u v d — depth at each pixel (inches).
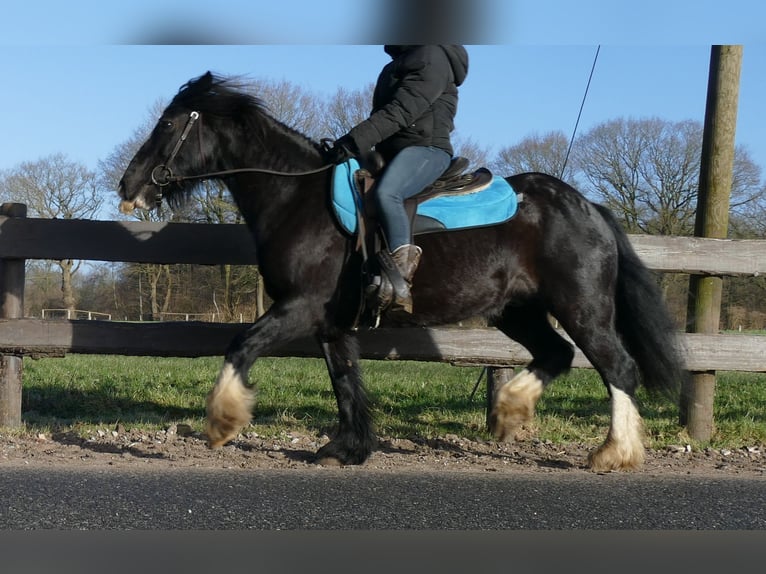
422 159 206.1
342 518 159.6
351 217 204.1
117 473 197.2
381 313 203.9
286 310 204.1
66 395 329.4
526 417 229.0
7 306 269.1
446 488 187.2
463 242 209.3
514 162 1053.8
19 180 1286.9
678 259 269.3
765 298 900.0
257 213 212.8
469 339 267.6
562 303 211.5
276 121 217.8
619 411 212.8
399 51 209.2
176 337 267.1
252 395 201.0
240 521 156.6
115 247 269.1
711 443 263.7
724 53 274.4
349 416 218.4
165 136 214.2
